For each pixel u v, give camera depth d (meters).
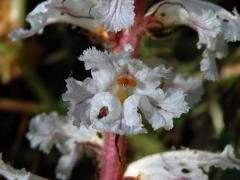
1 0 0.12
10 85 0.12
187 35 0.12
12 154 0.12
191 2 0.07
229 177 0.10
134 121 0.07
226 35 0.07
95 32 0.07
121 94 0.07
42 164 0.12
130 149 0.11
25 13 0.12
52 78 0.13
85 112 0.07
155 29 0.07
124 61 0.07
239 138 0.11
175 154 0.08
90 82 0.07
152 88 0.07
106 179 0.07
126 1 0.06
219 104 0.11
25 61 0.12
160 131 0.11
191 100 0.08
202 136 0.11
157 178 0.08
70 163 0.09
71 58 0.13
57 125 0.09
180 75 0.08
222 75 0.11
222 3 0.12
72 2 0.07
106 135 0.08
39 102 0.12
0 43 0.12
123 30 0.07
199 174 0.08
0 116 0.12
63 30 0.12
